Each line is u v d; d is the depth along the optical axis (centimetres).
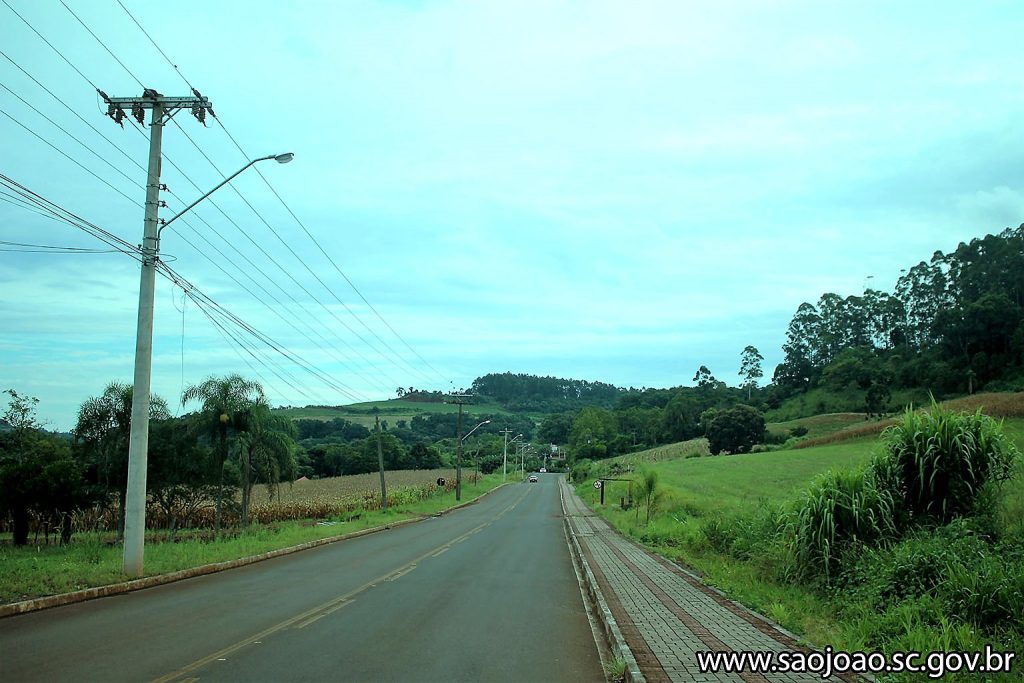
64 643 876
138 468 1510
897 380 11094
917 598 865
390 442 10862
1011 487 1128
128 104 1605
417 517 4422
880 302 14050
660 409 16962
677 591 1292
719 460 7769
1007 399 5562
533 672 759
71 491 2519
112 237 1424
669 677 686
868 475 1202
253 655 815
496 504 6538
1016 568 794
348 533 2905
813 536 1159
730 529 1925
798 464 6719
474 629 997
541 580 1603
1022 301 10075
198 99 1603
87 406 2728
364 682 704
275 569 1756
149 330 1566
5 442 2655
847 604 980
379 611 1138
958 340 9931
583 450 14938
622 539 2738
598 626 1053
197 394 2978
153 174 1608
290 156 1619
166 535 2909
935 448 1138
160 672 734
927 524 1112
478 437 14775
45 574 1348
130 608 1154
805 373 14500
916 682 629
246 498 3147
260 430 3086
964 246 11681
